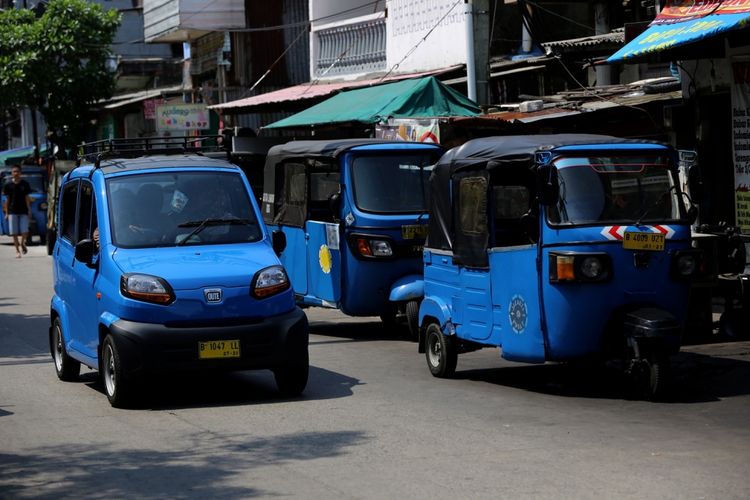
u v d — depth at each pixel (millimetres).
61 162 34688
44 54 45938
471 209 12289
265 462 8758
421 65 28859
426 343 13312
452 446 9164
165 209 12258
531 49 25375
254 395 12000
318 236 17156
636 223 11141
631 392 11680
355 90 25359
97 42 46625
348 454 8953
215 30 38812
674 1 16422
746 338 15055
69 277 13055
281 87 38094
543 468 8336
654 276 11094
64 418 10922
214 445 9461
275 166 18750
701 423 9945
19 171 34406
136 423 10562
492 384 12453
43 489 8141
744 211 17438
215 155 14891
